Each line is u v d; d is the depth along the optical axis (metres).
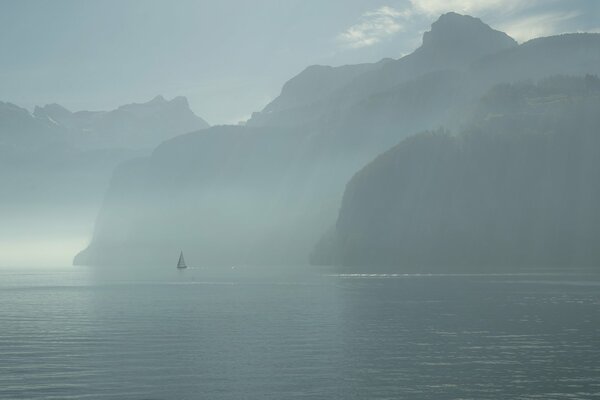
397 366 46.09
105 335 64.19
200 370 45.25
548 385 40.19
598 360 47.72
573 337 58.78
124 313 88.12
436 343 56.19
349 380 41.84
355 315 79.75
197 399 37.66
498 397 37.59
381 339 58.91
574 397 37.47
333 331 64.81
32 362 48.88
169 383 41.44
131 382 41.78
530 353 50.69
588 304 90.75
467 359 48.44
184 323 73.75
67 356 51.44
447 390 39.19
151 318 80.31
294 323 72.12
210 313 85.62
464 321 71.75
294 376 43.12
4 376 43.78
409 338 59.28
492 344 55.19
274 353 51.88
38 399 37.88
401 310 85.56
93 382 41.84
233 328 68.25
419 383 40.94
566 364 46.34
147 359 49.69
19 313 90.12
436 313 80.81
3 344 58.50
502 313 79.75
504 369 44.78
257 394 38.62
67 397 38.28
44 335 64.81
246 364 47.31
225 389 39.78
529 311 81.81
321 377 42.75
